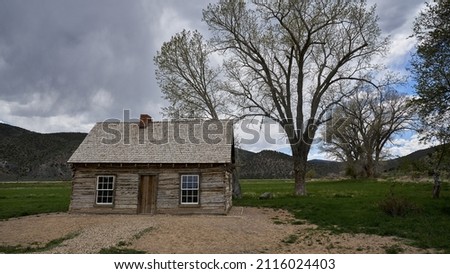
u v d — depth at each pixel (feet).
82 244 47.93
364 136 209.97
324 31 121.90
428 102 71.31
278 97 126.82
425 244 47.52
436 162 93.35
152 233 54.54
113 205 79.36
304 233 56.70
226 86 120.16
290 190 147.02
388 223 62.28
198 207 77.77
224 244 48.65
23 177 397.39
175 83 117.08
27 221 70.79
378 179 189.57
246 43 120.98
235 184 115.85
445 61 69.62
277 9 116.57
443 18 69.41
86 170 81.41
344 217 70.23
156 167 80.38
